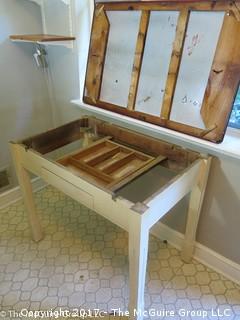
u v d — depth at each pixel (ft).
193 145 4.10
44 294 4.57
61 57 5.61
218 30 3.52
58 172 3.86
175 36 3.89
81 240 5.61
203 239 4.93
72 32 5.16
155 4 4.02
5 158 6.16
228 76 3.50
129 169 4.17
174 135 4.10
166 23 3.98
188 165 4.03
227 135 4.03
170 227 5.40
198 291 4.61
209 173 4.22
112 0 4.57
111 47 4.75
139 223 2.97
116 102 4.87
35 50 5.78
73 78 5.63
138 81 4.47
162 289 4.65
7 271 4.96
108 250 5.38
